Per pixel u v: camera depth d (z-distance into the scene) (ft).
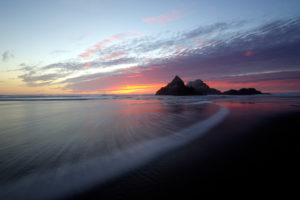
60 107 47.44
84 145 14.34
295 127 22.26
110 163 10.84
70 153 12.44
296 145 14.83
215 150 13.50
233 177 9.09
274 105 55.57
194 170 9.97
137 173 9.61
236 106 51.88
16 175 9.00
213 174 9.46
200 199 7.18
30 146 13.91
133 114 33.60
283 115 32.60
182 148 13.94
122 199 7.22
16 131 19.12
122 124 23.54
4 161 10.79
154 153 12.73
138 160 11.41
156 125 22.98
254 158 11.84
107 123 24.25
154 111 38.63
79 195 7.54
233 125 23.29
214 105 55.98
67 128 20.84
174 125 23.06
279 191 7.70
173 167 10.40
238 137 17.42
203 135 18.08
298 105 55.52
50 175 9.11
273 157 12.00
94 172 9.61
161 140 16.10
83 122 24.98
